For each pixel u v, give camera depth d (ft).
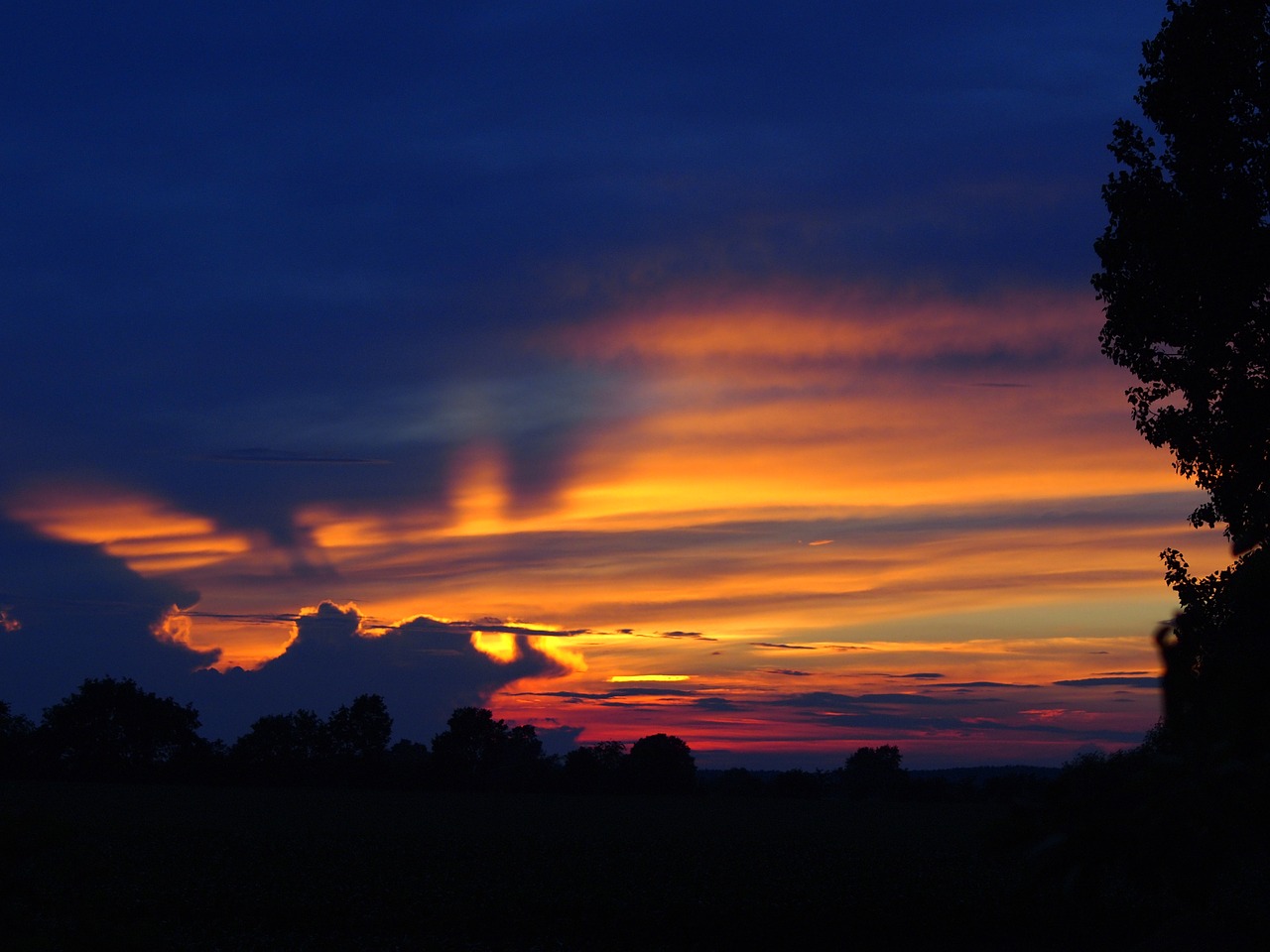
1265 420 80.07
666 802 426.10
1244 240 80.33
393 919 111.65
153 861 166.61
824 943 102.17
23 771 499.51
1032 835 12.99
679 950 99.04
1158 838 12.14
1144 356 87.66
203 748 521.24
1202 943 15.16
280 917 112.37
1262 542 13.47
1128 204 84.99
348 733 542.98
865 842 215.10
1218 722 12.31
